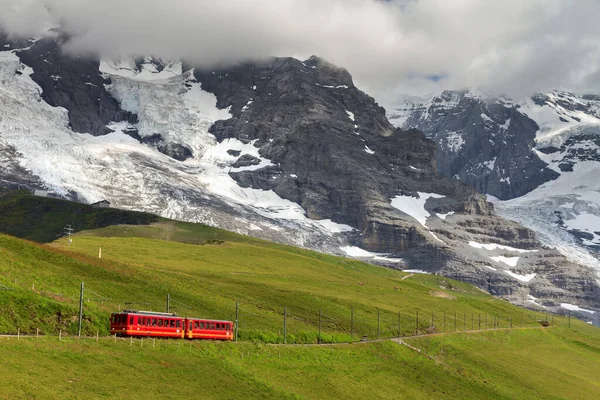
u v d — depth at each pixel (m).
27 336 114.44
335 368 161.12
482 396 182.38
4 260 166.38
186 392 112.88
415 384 173.50
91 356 113.06
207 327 145.00
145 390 107.69
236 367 133.12
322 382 148.12
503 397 187.50
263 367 142.50
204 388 117.38
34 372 99.62
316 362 160.38
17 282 152.88
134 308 168.12
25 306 130.25
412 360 194.00
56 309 134.12
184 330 139.88
